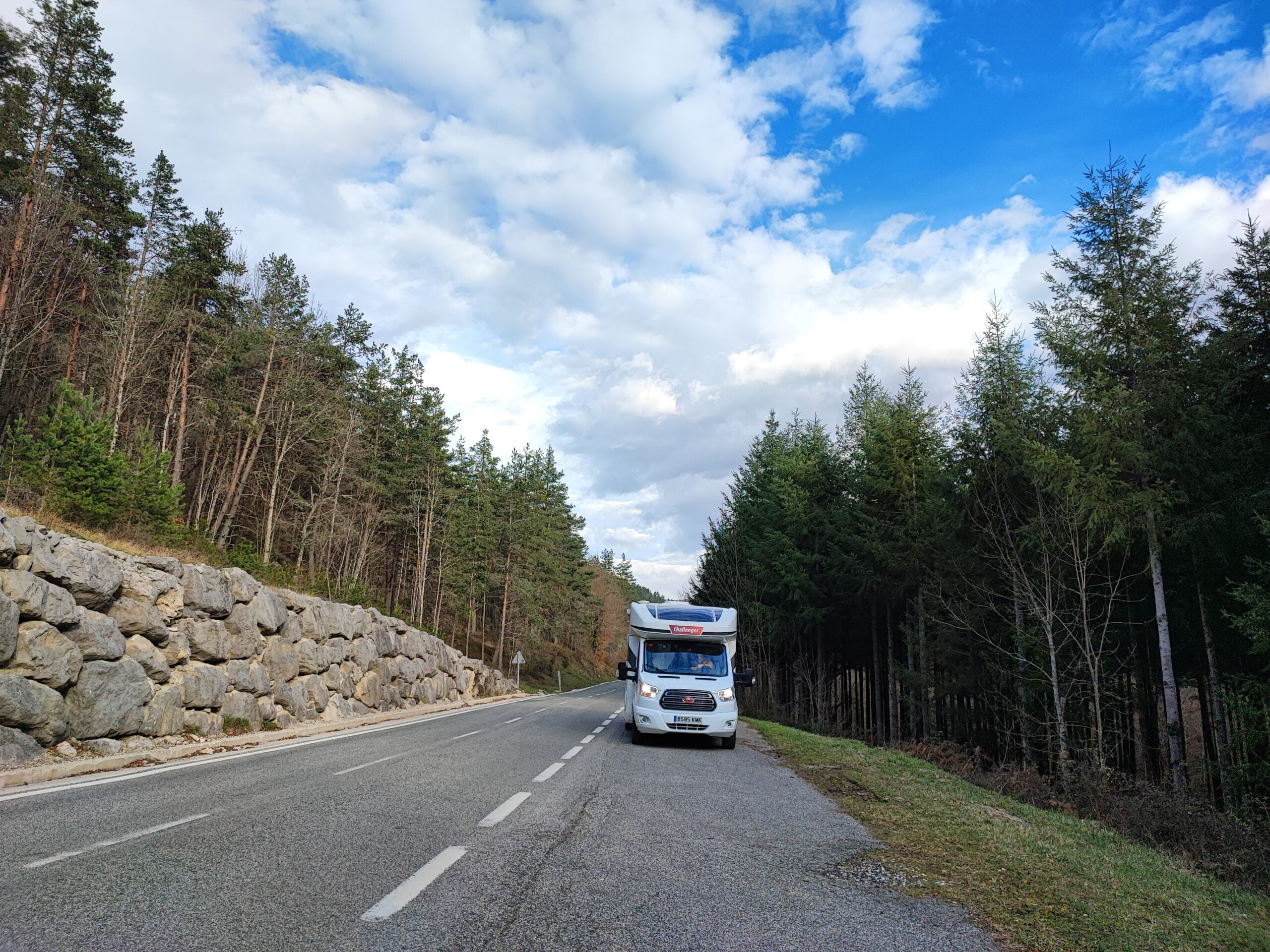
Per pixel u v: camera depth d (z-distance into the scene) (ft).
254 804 23.75
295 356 130.41
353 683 76.33
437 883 15.33
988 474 69.56
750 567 122.62
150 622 42.75
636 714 47.39
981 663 77.46
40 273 94.84
